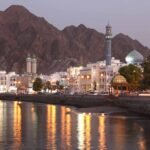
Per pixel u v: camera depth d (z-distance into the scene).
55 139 60.53
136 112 111.19
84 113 121.25
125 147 52.88
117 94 198.50
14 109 151.25
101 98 172.25
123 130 72.06
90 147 53.00
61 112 129.50
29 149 51.62
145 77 151.88
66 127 78.56
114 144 55.28
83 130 72.75
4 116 111.31
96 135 65.19
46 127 78.81
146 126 78.88
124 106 131.12
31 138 61.72
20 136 64.25
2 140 59.59
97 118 100.88
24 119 99.81
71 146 53.84
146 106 103.19
